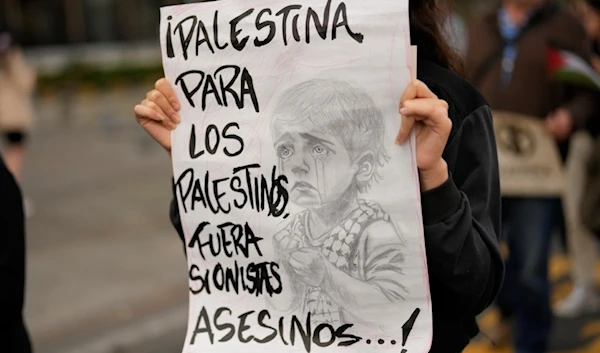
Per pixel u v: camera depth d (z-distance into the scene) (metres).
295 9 1.78
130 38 26.19
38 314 5.22
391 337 1.73
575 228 5.02
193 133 1.92
